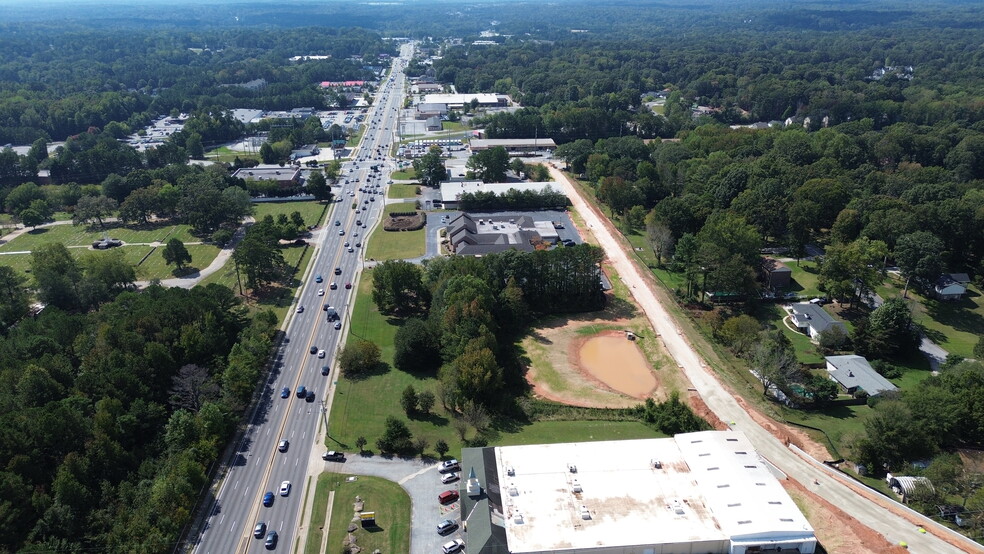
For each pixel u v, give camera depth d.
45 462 130.75
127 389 151.12
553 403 168.12
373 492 135.50
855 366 181.00
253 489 136.88
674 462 133.12
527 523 117.81
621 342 199.75
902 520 124.25
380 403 167.62
